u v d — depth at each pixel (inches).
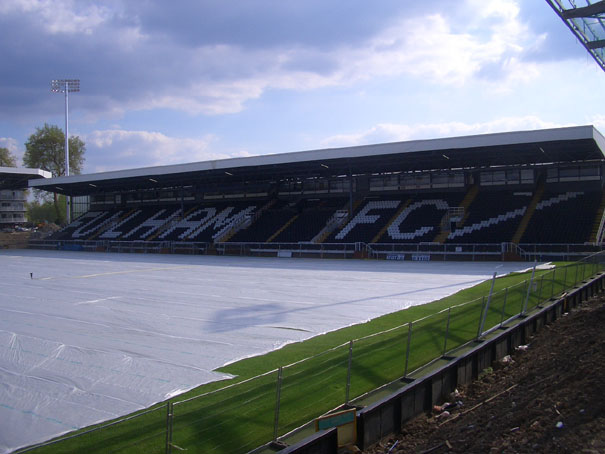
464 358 405.4
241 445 268.2
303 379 324.5
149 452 258.5
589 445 234.2
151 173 1923.0
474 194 1700.3
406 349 399.9
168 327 599.2
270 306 726.5
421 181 1817.2
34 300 816.3
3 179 2551.7
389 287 892.0
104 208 2699.3
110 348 502.6
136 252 2033.7
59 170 3494.1
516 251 1337.4
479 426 298.7
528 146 1338.6
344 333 548.1
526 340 533.6
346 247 1621.6
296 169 1811.0
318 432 276.5
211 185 2262.6
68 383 396.8
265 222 1957.4
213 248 1859.0
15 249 2314.2
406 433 326.3
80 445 276.8
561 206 1492.4
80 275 1177.4
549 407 293.7
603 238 1326.3
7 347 510.6
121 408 341.7
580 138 1182.9
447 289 850.8
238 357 464.8
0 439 295.3
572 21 530.3
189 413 273.4
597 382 308.8
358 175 1934.1
